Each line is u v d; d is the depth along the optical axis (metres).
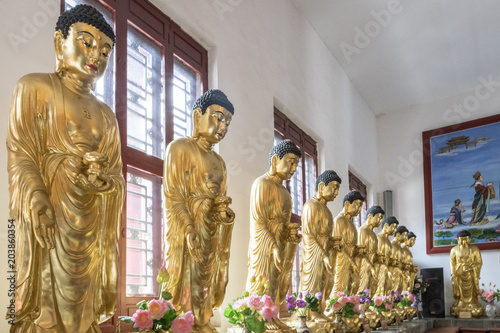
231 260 6.96
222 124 5.14
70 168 3.49
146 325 3.88
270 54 9.06
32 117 3.49
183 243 4.76
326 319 7.26
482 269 15.51
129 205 5.68
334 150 12.49
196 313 4.84
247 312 5.31
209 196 5.00
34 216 3.17
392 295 10.52
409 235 14.17
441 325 14.06
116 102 5.42
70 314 3.43
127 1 5.78
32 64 4.32
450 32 12.77
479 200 15.68
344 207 9.13
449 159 16.31
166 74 6.35
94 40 3.71
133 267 5.66
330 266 7.50
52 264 3.39
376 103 16.69
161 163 6.14
